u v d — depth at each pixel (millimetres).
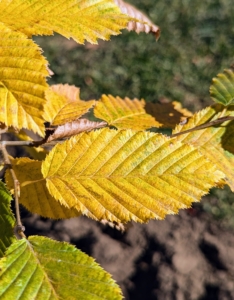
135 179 229
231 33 1385
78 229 826
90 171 231
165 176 229
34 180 249
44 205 262
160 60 1273
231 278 796
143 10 1459
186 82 1219
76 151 233
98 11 252
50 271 201
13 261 200
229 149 260
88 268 203
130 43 1312
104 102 310
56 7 248
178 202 225
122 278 775
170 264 800
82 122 262
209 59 1295
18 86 211
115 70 1223
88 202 225
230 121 268
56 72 1193
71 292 196
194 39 1354
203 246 840
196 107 1151
